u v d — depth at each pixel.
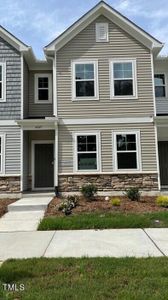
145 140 13.34
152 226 8.04
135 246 6.25
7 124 13.57
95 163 13.26
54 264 5.05
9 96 13.73
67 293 3.89
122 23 13.84
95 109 13.52
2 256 5.71
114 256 5.55
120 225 8.05
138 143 13.32
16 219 9.23
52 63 15.02
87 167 13.23
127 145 13.36
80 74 13.70
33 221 8.97
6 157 13.42
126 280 4.31
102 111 13.50
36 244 6.54
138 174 13.14
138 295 3.79
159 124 13.41
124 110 13.50
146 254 5.67
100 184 13.10
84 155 13.30
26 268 4.87
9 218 9.38
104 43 13.84
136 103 13.52
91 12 13.70
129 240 6.72
